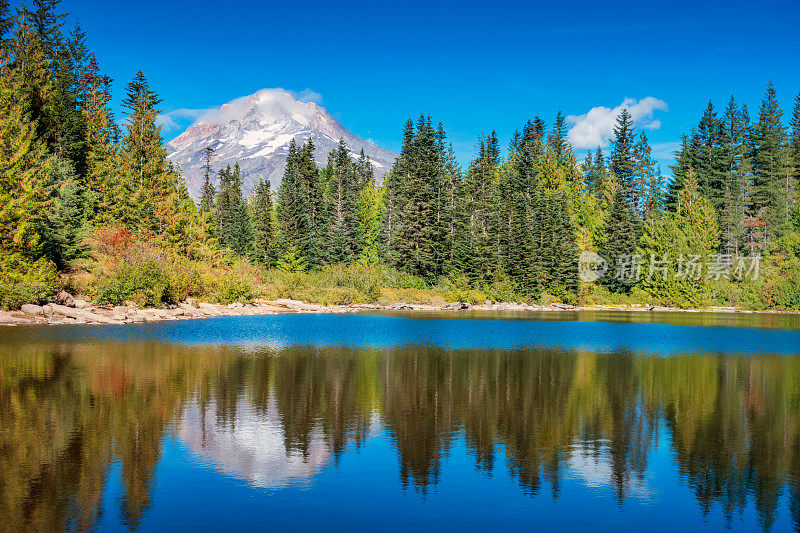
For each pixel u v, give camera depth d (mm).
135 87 73688
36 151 55188
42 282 39938
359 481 10711
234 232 92438
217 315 51031
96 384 18656
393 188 97750
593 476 11219
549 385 20266
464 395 18359
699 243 85375
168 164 76312
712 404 17562
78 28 75562
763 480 11133
